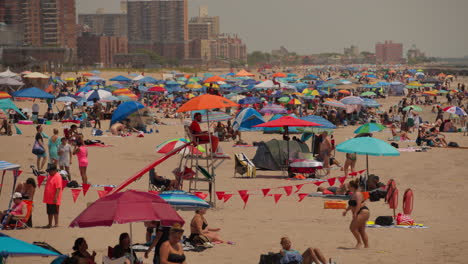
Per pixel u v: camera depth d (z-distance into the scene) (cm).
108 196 1892
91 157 6012
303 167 4903
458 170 5412
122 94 10738
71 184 4291
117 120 8450
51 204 3014
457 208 3681
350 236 2858
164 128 9325
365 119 10369
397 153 3550
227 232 2955
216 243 2698
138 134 7981
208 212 3522
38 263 2328
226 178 4922
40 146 4841
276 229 3027
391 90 18100
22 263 2325
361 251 2539
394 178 5003
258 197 4034
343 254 2478
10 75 11744
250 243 2708
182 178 3725
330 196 4016
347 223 3192
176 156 6191
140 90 13625
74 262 2042
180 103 13525
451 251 2525
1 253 1589
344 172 5150
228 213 3491
